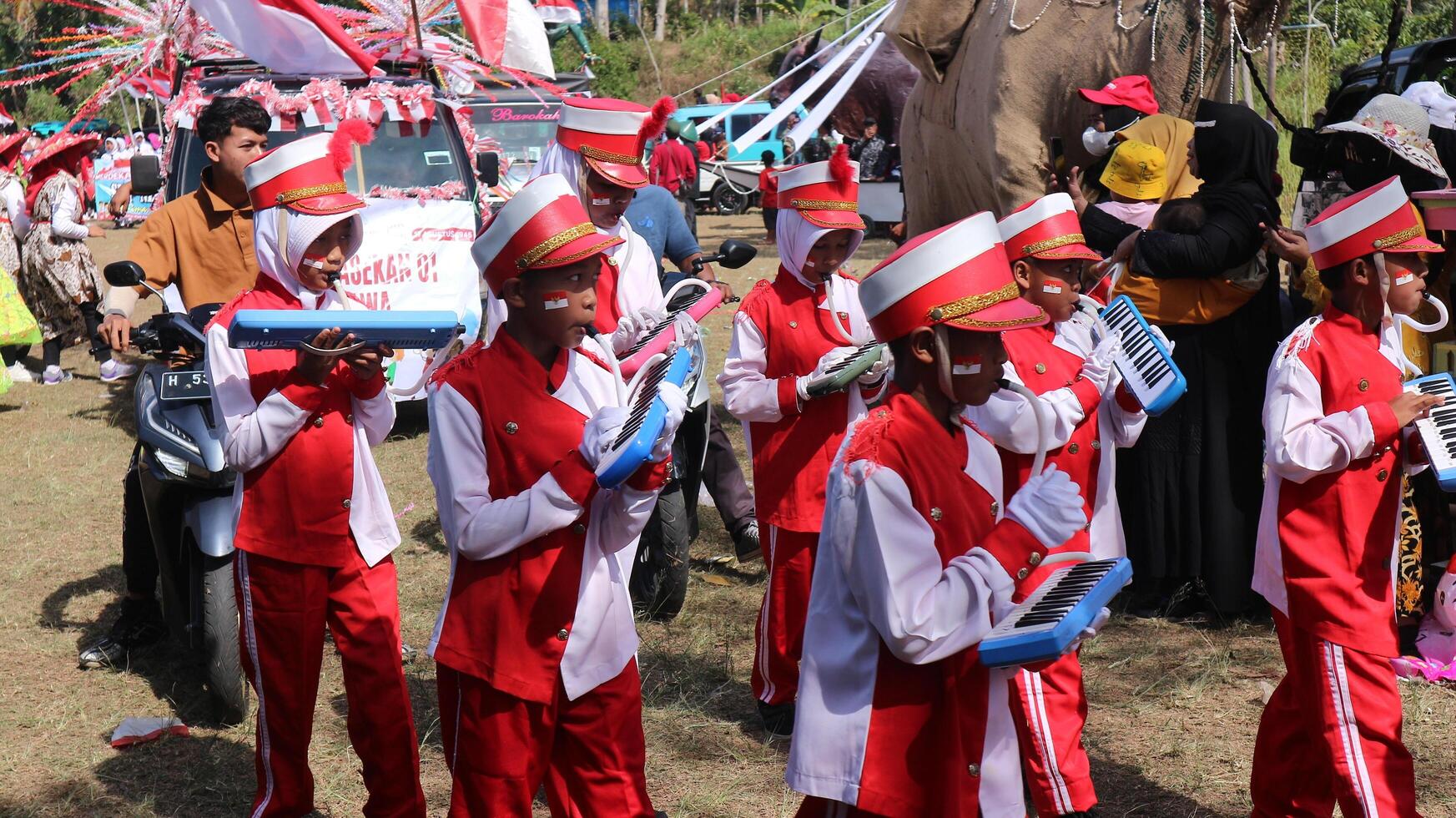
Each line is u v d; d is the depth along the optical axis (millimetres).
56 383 11289
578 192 4215
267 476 3531
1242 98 8359
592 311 2961
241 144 4852
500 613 2979
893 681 2506
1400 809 3225
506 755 3008
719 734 4613
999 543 2416
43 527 7242
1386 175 5363
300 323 3254
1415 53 7168
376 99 8758
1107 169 5699
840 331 4402
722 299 3951
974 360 2459
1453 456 3164
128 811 4121
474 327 4270
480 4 11703
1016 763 2662
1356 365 3322
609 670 3086
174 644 5488
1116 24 8016
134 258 4910
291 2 8406
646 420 2770
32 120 28562
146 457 4707
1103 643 5355
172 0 9781
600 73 39219
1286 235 5074
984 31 8844
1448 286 5246
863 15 28219
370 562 3605
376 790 3619
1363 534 3287
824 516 2570
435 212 9023
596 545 3057
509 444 2984
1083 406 3660
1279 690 3549
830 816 2588
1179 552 5512
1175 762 4297
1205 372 5453
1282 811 3557
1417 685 4809
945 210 10000
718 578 6285
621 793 3148
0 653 5430
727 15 53250
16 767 4414
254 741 4613
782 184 4434
